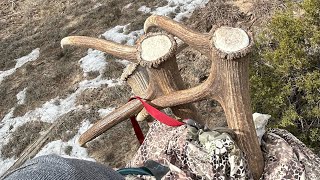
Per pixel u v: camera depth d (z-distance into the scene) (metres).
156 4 2.76
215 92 0.53
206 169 0.51
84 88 2.32
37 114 2.26
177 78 0.55
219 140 0.50
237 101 0.52
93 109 2.19
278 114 1.40
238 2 2.47
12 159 2.10
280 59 1.39
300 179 0.53
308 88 1.34
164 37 0.55
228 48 0.49
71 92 2.33
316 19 1.41
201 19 2.49
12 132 2.21
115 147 1.98
